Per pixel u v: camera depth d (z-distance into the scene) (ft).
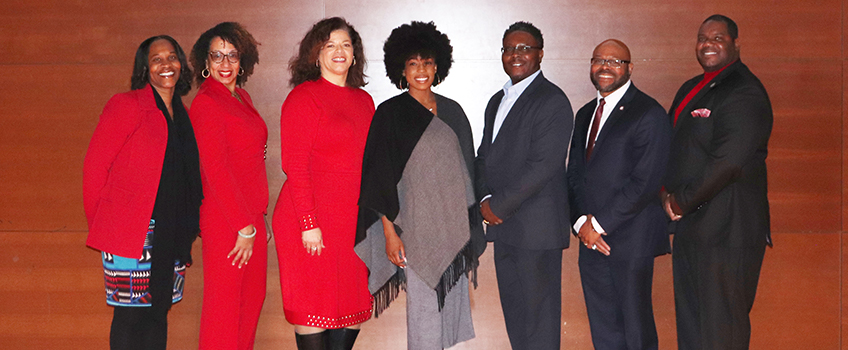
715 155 8.27
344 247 8.36
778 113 10.52
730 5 10.40
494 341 10.93
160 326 8.74
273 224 8.70
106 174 8.02
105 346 10.84
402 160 8.09
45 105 10.59
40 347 10.87
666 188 8.98
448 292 8.47
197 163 8.52
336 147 8.21
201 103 8.18
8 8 10.55
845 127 10.52
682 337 9.28
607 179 8.59
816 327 10.73
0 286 10.82
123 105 7.94
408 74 8.36
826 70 10.47
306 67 8.38
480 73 10.52
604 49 8.75
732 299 8.71
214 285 8.50
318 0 10.45
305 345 8.52
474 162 9.00
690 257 8.96
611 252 8.85
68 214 10.70
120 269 8.17
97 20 10.50
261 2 10.45
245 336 8.99
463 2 10.44
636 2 10.39
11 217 10.73
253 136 8.49
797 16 10.42
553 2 10.41
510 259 9.09
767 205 8.94
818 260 10.68
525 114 8.57
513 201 8.42
